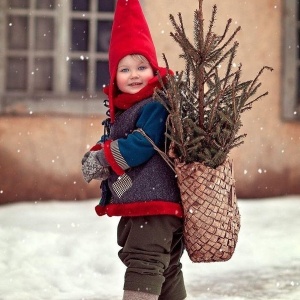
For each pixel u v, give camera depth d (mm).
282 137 13297
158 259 4770
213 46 4902
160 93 4965
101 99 13109
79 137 12938
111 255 7914
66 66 13211
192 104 4926
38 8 13266
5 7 13164
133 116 4961
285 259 7941
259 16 13242
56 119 12930
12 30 13211
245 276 7207
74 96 13055
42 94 12984
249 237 9086
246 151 13211
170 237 4844
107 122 5285
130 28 5160
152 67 5145
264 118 13273
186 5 12930
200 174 4746
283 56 13312
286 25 13312
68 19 13289
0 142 12797
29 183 12812
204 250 4816
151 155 4883
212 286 6797
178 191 4898
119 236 5027
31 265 7469
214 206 4766
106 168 5008
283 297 6383
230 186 4871
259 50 13258
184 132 4840
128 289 4711
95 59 13289
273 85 13312
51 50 13281
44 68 13242
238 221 4961
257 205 12141
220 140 4824
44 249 8180
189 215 4777
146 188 4844
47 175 12844
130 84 5090
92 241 8695
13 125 12852
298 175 13320
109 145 4844
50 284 6863
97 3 13344
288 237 9117
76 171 12883
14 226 10023
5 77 13117
